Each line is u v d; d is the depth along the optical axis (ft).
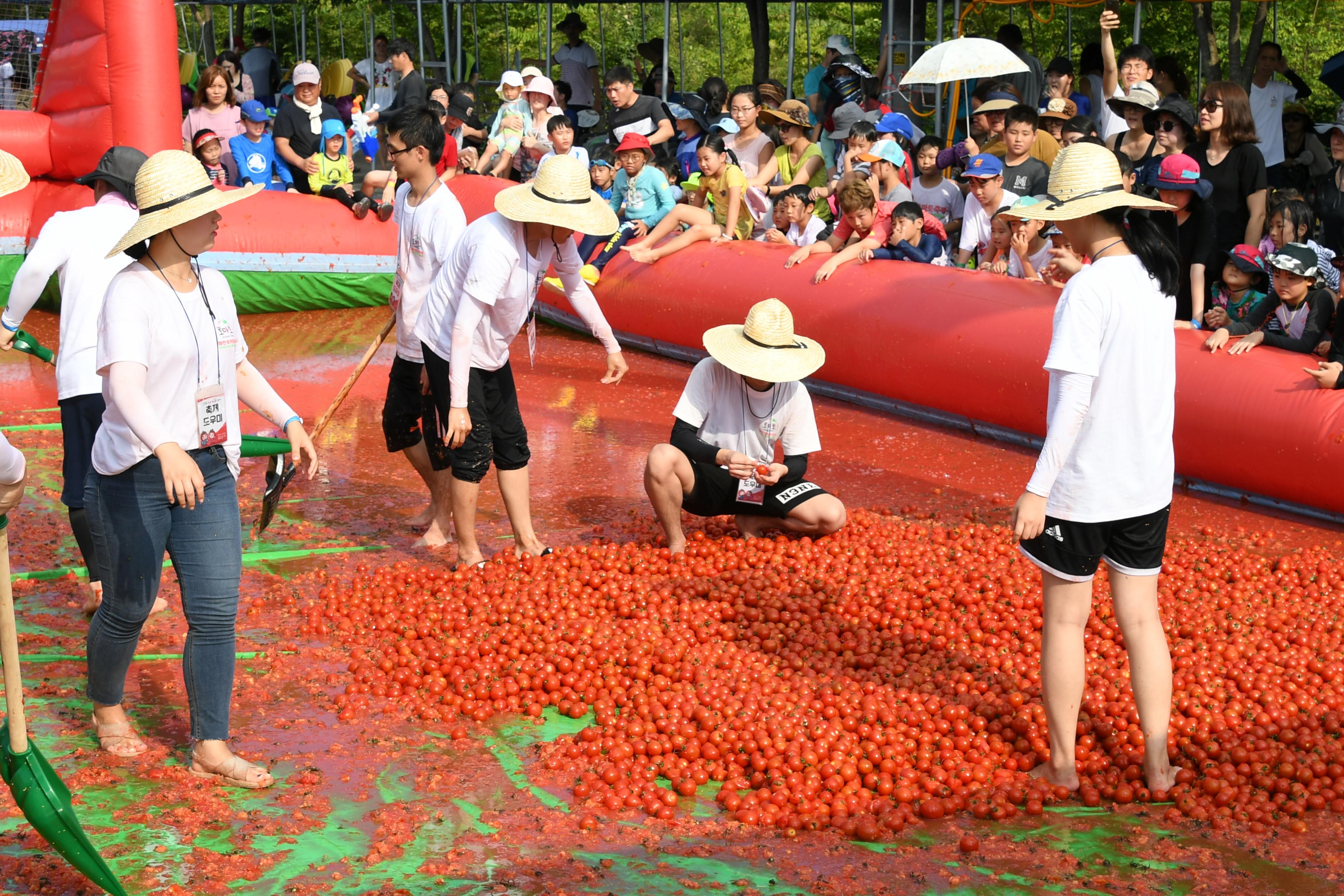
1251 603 17.89
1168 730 13.24
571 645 16.03
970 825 12.67
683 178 41.86
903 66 49.32
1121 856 12.04
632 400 30.50
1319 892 11.38
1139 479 12.28
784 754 13.56
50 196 37.91
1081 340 11.96
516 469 19.13
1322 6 70.33
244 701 15.03
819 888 11.34
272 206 40.22
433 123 18.92
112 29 35.06
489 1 64.85
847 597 17.81
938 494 23.80
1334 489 21.75
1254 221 27.14
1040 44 71.92
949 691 15.20
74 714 14.44
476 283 17.28
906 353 28.50
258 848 11.78
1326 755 13.61
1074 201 12.03
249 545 20.30
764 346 18.71
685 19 120.26
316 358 34.35
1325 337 23.20
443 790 13.07
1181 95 36.63
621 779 13.17
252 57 62.28
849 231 31.71
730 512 20.42
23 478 10.39
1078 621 12.81
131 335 11.64
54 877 11.19
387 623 16.96
